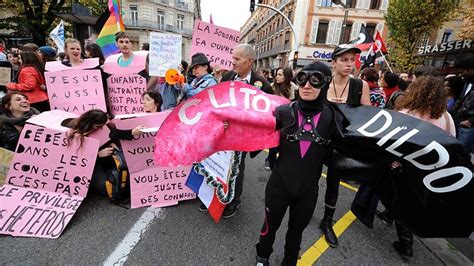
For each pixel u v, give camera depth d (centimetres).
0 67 432
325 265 208
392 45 1777
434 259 223
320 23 2275
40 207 236
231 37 376
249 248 219
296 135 161
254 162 443
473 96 337
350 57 225
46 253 197
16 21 1270
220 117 168
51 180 254
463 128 350
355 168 196
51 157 252
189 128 165
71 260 193
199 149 167
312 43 2306
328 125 161
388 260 218
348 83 236
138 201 269
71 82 332
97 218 246
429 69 269
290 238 182
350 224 268
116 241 216
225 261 203
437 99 198
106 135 271
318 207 299
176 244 218
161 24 3247
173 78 327
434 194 171
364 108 183
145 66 381
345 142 183
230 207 260
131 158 265
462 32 1161
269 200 175
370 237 248
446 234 183
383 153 179
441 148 160
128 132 257
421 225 186
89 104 338
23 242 206
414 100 206
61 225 224
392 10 1380
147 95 307
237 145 174
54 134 250
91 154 255
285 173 166
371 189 204
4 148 269
